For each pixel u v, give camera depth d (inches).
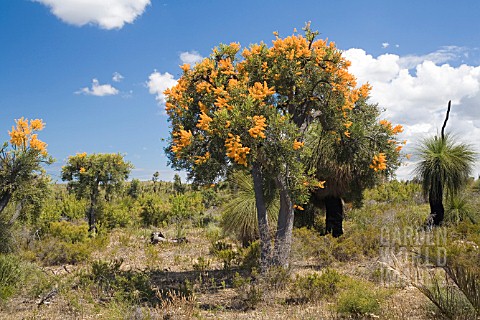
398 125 364.8
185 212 817.5
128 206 919.7
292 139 291.9
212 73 317.4
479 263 273.0
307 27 340.8
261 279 287.3
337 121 339.9
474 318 181.8
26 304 271.0
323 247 382.9
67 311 253.3
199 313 243.4
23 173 370.6
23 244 447.5
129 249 517.7
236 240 491.8
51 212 712.4
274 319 225.0
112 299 258.7
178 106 319.0
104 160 692.7
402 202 641.6
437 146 467.8
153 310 245.9
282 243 328.2
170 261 433.4
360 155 362.3
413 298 238.8
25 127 376.5
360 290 227.1
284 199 332.2
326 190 441.7
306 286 266.4
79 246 460.4
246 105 274.4
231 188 437.7
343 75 334.0
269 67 328.2
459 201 478.3
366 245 382.0
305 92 330.3
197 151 304.0
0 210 369.1
